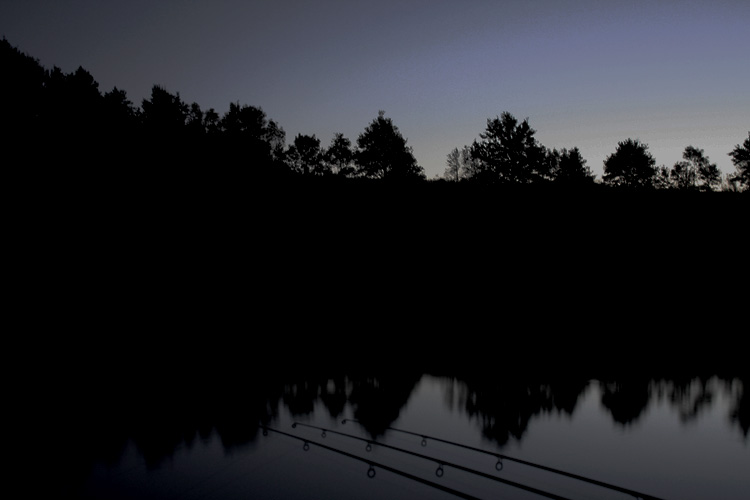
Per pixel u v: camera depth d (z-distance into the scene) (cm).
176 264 2988
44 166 2683
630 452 930
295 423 1070
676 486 768
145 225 2997
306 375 1814
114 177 2950
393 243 3731
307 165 4888
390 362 2072
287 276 3344
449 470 851
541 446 973
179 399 1421
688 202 3866
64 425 1108
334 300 3206
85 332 2231
